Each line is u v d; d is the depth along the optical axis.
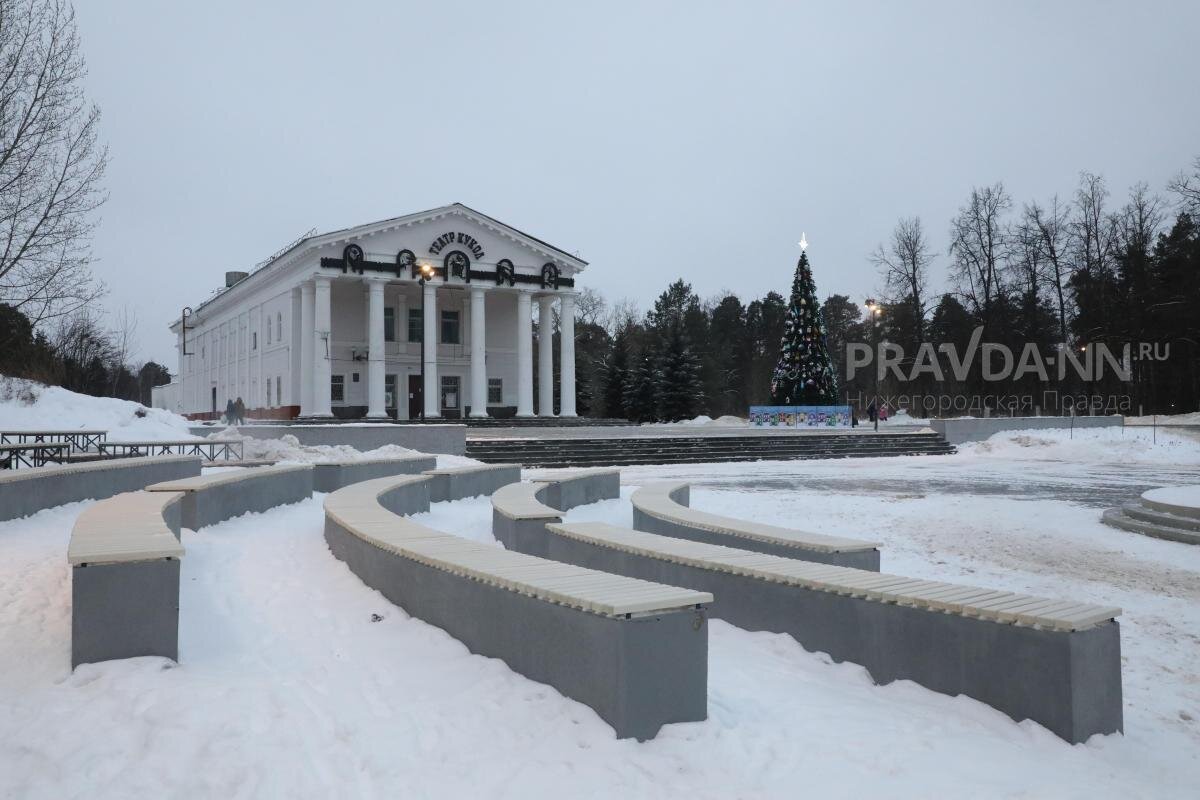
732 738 4.88
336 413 51.78
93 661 5.78
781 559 7.76
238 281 65.12
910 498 19.45
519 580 5.76
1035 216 60.44
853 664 6.35
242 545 10.54
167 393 89.50
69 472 13.12
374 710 5.23
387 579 7.69
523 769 4.51
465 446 30.02
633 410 72.62
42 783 4.24
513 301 58.59
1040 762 4.78
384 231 49.56
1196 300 57.69
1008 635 5.42
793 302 47.12
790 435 37.88
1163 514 14.47
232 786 4.27
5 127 23.36
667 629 4.99
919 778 4.49
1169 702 6.25
